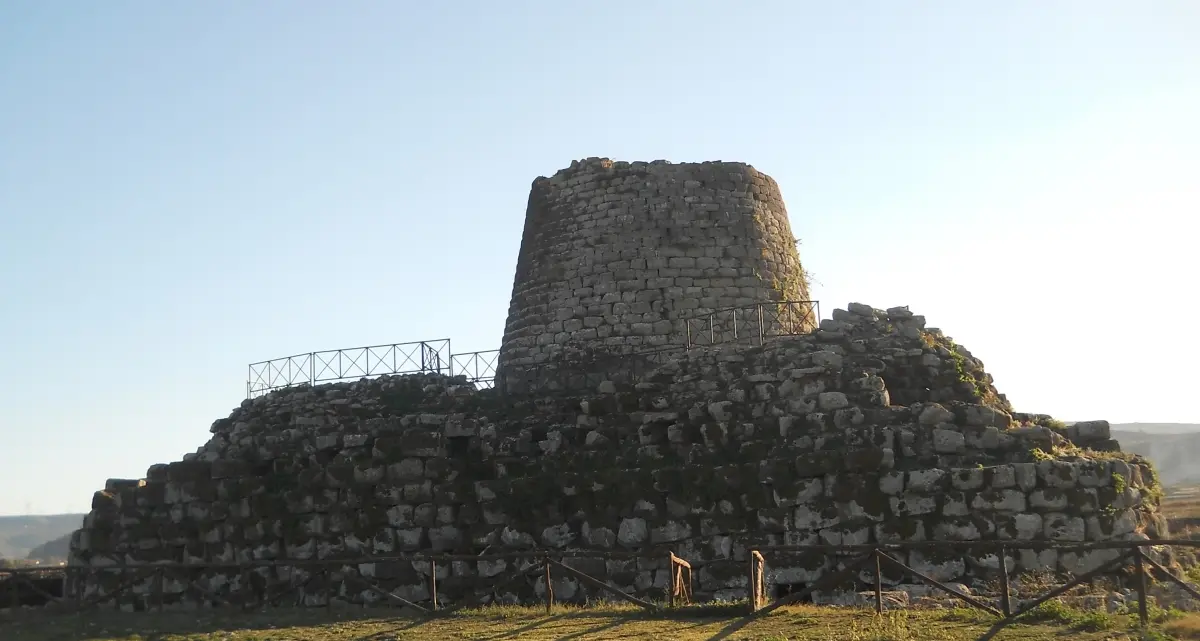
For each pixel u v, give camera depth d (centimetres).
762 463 2975
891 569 2800
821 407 3073
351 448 3503
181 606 3353
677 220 3900
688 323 3816
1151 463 3094
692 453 3169
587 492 3153
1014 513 2772
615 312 3828
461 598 3181
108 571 3575
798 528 2900
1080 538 2730
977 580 2716
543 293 3953
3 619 3003
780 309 3928
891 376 3219
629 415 3331
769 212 4069
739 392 3198
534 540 3169
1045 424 3219
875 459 2878
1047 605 2192
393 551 3300
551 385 3834
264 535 3453
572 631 2269
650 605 2456
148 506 3628
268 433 3791
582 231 3934
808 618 2228
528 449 3394
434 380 3912
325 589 3219
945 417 2980
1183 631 1986
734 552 2952
